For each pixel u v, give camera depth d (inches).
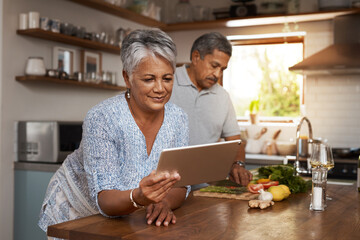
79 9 171.9
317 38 201.8
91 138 64.3
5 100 142.3
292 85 218.4
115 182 64.2
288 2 193.5
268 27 209.2
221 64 107.3
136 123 67.7
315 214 70.6
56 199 77.9
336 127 201.0
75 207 76.4
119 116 66.3
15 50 145.4
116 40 185.9
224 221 64.2
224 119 116.0
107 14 187.6
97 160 64.2
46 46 157.2
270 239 55.0
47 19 148.5
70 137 145.1
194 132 114.2
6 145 143.0
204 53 107.0
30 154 144.3
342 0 185.8
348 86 199.0
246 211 71.8
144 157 68.3
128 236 55.6
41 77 144.6
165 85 63.9
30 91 151.8
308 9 200.2
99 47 173.3
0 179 141.2
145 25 212.2
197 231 58.3
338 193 92.6
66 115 168.6
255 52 224.5
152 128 69.6
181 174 65.2
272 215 69.3
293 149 191.8
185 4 211.6
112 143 65.2
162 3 225.0
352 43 188.4
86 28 175.8
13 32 144.7
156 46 61.9
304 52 204.8
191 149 62.8
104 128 64.7
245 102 227.5
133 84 64.5
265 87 223.6
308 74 200.2
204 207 74.2
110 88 178.2
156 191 56.6
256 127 216.5
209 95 114.2
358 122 197.6
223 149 70.0
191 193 88.1
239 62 227.9
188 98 113.3
